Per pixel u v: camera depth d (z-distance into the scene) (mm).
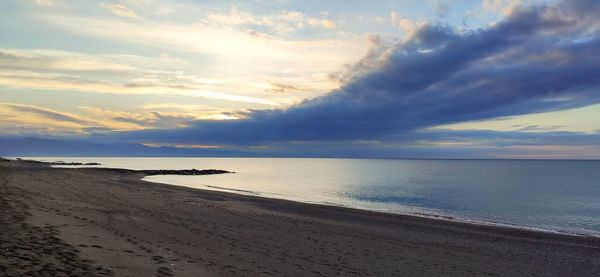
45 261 8172
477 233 20125
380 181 69375
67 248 9641
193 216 20031
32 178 38594
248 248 13062
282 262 11344
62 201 20891
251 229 17328
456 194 46344
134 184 42062
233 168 134375
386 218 24250
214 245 13078
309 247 14141
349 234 17844
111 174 62656
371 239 16891
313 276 10062
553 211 33344
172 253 10898
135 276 8070
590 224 27078
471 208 34312
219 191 40781
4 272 7020
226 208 25047
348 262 12141
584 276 12547
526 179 77688
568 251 16438
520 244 17641
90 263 8539
